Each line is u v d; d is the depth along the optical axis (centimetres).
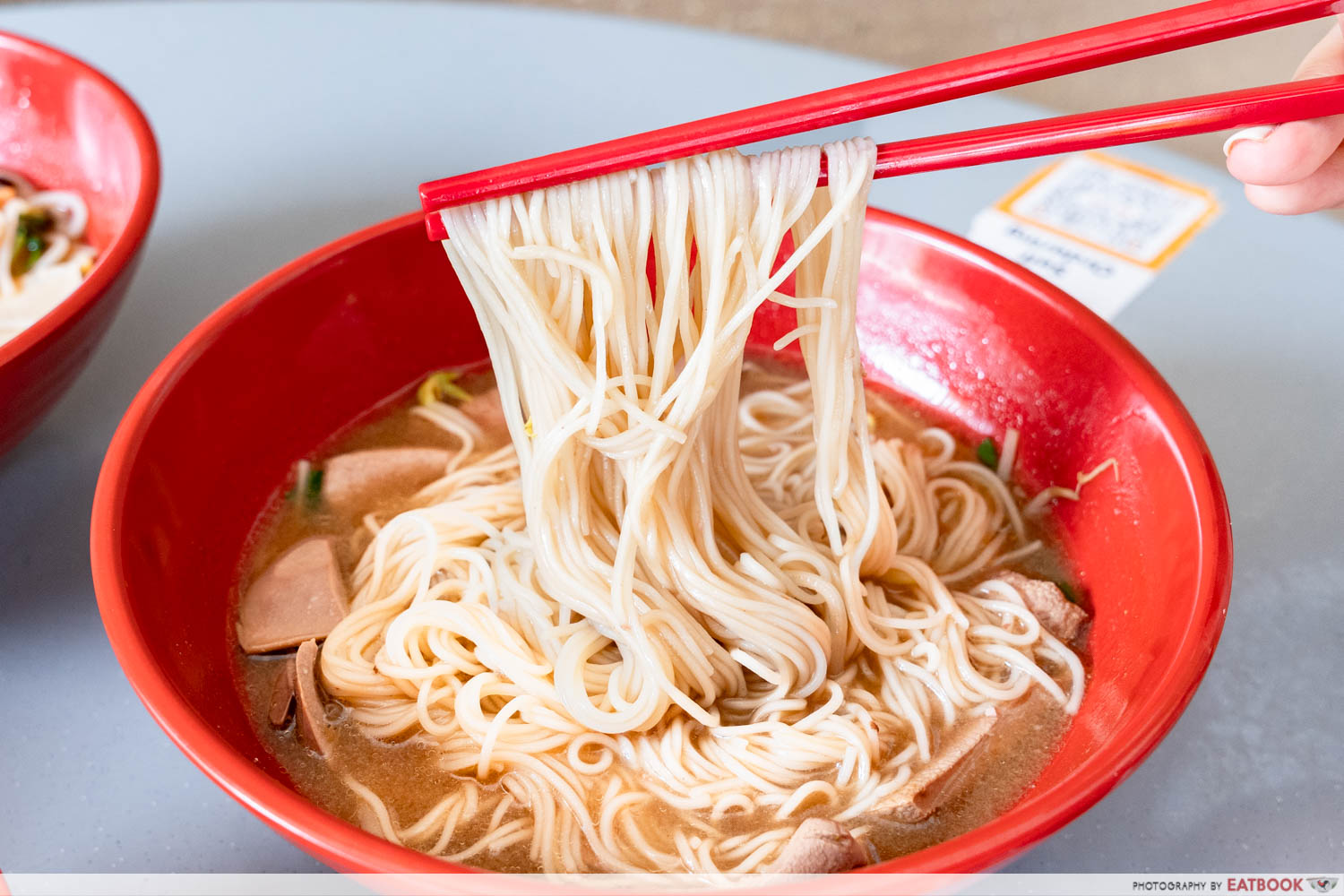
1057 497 46
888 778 41
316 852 33
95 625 43
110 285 43
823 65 64
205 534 43
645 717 41
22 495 46
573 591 41
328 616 43
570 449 41
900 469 46
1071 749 40
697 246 39
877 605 43
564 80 63
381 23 67
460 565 45
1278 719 42
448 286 48
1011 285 45
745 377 51
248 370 44
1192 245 54
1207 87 106
